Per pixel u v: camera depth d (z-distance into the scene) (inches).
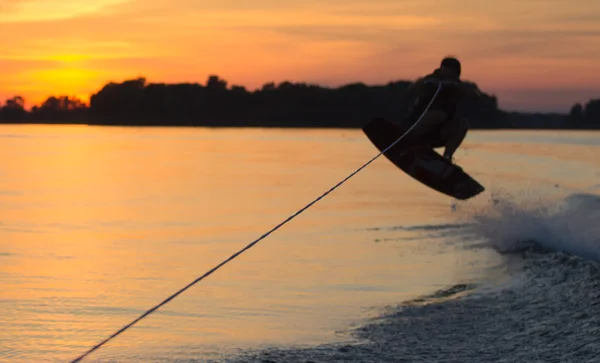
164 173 1289.4
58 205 784.3
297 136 3848.4
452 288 383.9
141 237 559.5
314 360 261.1
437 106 476.1
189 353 270.2
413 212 741.9
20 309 330.0
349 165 1574.8
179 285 385.7
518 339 283.6
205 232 590.9
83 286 379.2
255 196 906.1
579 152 2196.1
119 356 266.7
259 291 373.7
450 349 273.9
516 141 3218.5
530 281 387.9
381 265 447.5
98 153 1955.0
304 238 560.1
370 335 296.2
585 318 303.9
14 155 1818.4
